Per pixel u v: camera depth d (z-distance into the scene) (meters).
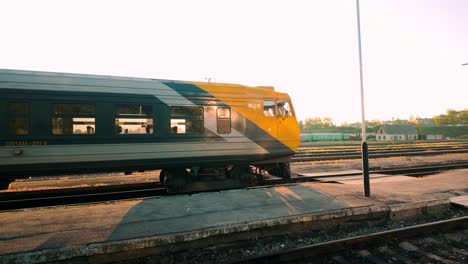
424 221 6.49
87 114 7.27
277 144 9.37
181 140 8.12
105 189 9.32
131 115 7.66
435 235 5.62
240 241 5.27
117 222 5.43
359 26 7.55
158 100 7.93
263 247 5.10
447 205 7.16
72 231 4.94
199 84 8.47
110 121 7.45
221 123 8.61
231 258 4.74
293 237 5.52
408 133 73.75
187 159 8.16
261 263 4.42
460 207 7.02
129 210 6.23
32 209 6.27
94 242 4.46
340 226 6.05
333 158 17.20
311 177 10.95
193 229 5.05
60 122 7.04
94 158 7.28
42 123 6.89
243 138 8.85
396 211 6.55
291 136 9.66
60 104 7.06
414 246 5.11
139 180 10.92
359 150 23.48
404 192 7.97
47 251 4.16
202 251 4.93
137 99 7.73
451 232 5.76
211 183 8.98
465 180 9.89
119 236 4.72
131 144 7.61
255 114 9.07
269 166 9.70
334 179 10.59
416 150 22.91
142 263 4.50
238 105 8.83
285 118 9.59
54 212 6.09
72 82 7.20
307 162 15.88
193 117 8.32
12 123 6.70
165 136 7.96
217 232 5.05
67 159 7.05
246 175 9.34
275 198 7.26
